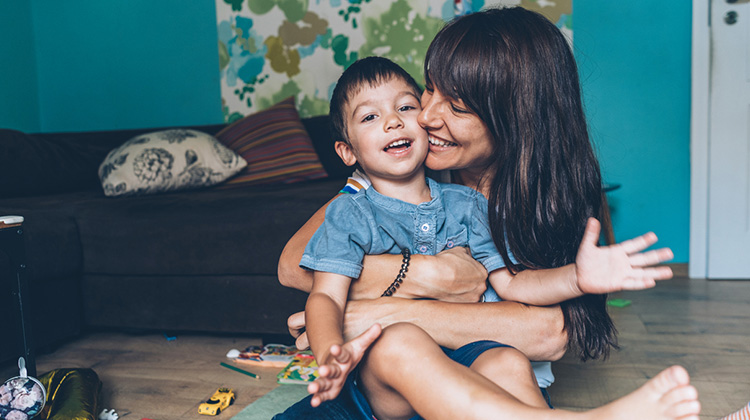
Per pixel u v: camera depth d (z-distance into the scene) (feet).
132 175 8.06
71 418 4.43
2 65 11.65
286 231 6.66
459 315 3.18
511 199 3.15
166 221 7.01
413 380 2.56
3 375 6.18
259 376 6.05
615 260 2.74
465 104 3.07
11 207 7.13
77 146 9.64
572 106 3.17
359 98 3.37
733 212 10.02
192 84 11.96
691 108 10.27
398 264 3.26
